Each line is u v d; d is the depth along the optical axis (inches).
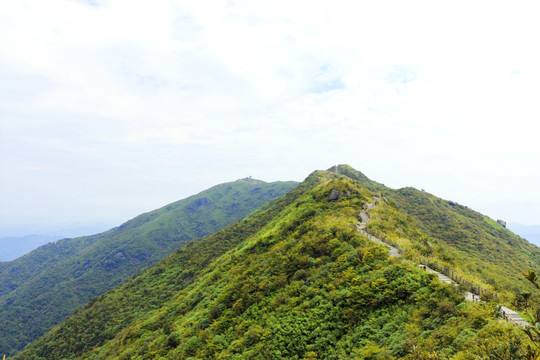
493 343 505.4
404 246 1272.1
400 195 4965.6
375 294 912.9
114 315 2758.4
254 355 1005.2
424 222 4072.3
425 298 797.2
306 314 1021.2
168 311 2106.3
